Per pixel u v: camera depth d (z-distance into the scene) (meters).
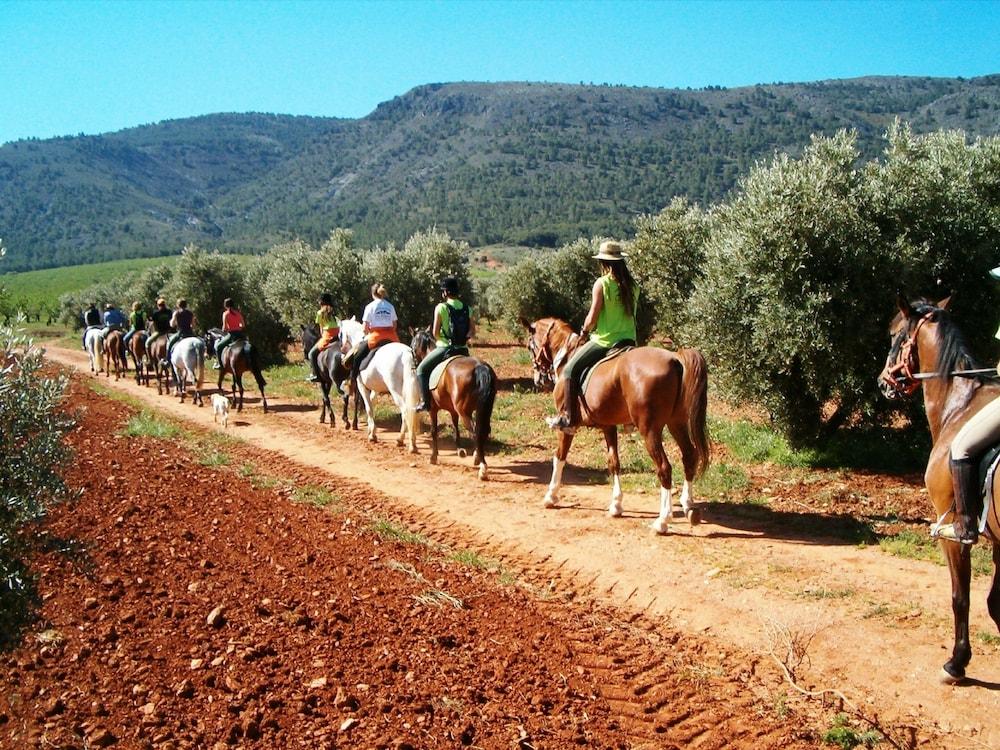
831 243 11.77
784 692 5.81
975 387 5.65
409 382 13.39
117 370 28.11
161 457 12.96
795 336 11.79
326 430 17.30
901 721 5.34
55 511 8.88
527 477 12.45
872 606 6.99
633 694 5.72
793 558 8.28
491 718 5.11
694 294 14.17
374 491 11.95
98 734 4.63
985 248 12.09
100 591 6.72
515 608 7.24
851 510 9.98
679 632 6.96
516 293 27.14
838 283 11.75
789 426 12.93
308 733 4.79
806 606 7.10
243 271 34.66
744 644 6.61
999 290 12.27
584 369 9.80
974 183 12.64
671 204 21.45
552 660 6.11
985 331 12.49
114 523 8.70
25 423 4.46
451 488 11.93
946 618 6.67
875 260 11.80
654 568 8.27
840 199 12.13
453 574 8.08
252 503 10.34
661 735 5.18
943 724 5.27
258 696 5.18
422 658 5.86
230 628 6.17
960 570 5.55
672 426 9.36
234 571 7.51
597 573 8.33
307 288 27.47
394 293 26.55
